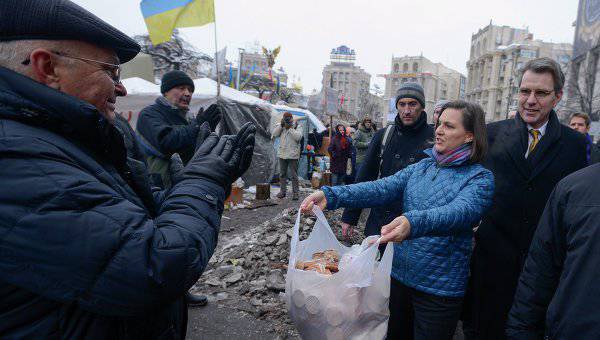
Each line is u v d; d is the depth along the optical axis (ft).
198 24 14.37
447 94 328.08
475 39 241.96
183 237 2.68
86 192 2.41
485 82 217.77
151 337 3.05
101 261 2.32
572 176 4.33
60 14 2.56
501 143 7.47
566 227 4.17
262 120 32.58
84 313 2.49
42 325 2.39
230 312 10.58
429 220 5.13
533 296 4.62
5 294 2.32
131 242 2.43
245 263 13.73
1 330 2.36
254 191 30.96
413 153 8.96
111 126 3.06
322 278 4.99
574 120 15.16
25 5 2.51
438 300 5.97
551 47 185.68
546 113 7.01
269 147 33.73
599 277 3.71
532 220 6.95
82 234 2.29
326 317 4.91
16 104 2.43
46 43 2.60
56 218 2.24
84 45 2.75
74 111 2.61
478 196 5.63
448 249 5.91
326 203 6.23
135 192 3.57
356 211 9.60
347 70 327.67
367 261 5.04
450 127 5.96
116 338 2.69
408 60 317.01
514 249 7.04
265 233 16.38
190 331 9.59
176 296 2.63
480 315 7.32
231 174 3.42
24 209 2.23
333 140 29.76
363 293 5.10
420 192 6.31
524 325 4.68
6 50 2.59
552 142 6.88
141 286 2.41
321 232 6.27
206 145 3.48
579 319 3.80
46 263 2.24
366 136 30.55
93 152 2.98
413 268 6.11
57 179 2.33
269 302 11.16
